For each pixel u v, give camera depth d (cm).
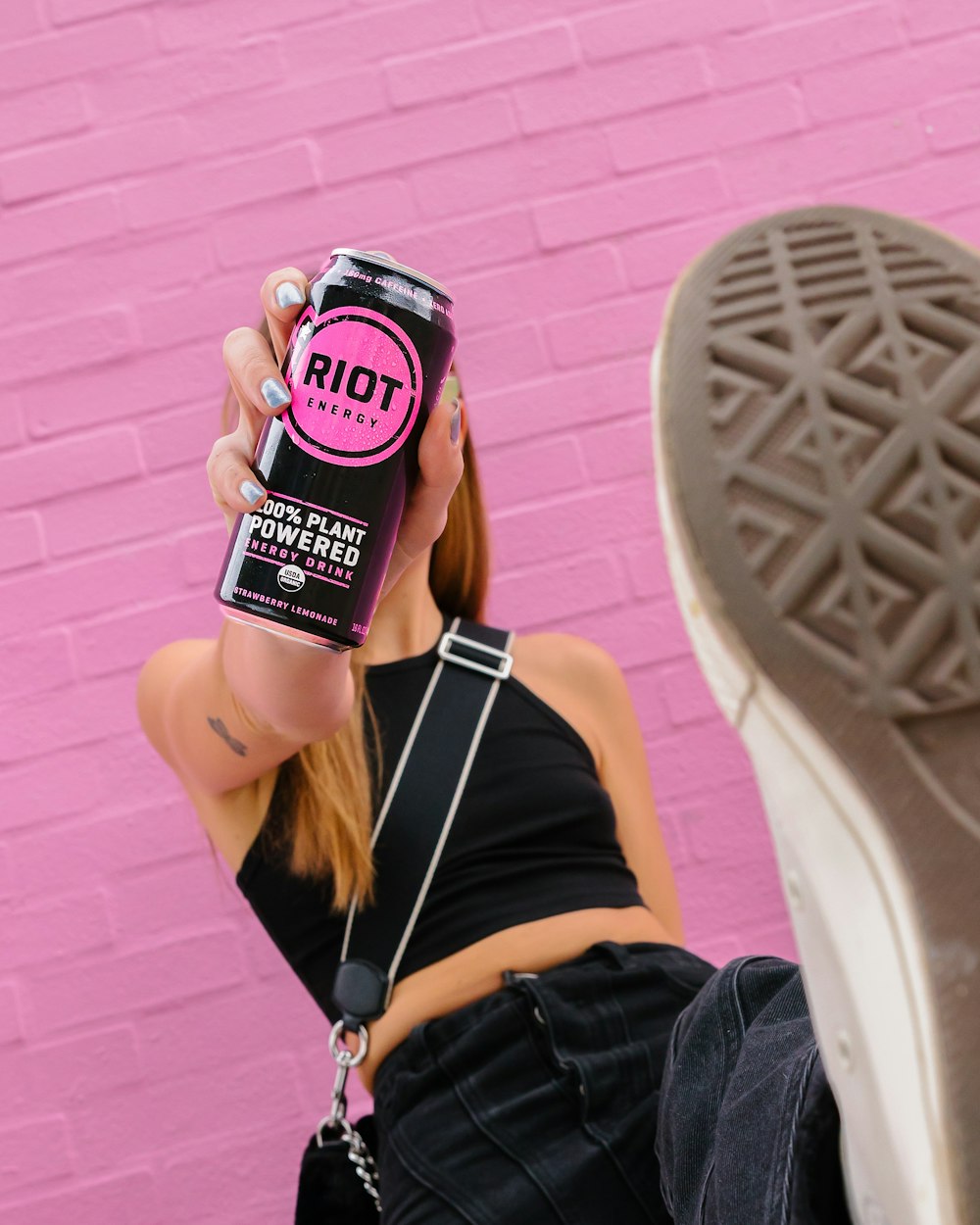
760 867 165
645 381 171
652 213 173
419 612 103
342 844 91
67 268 173
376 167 173
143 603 169
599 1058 81
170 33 174
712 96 174
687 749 167
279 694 67
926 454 32
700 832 166
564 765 101
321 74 174
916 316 33
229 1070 162
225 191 173
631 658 168
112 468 171
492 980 90
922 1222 32
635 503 170
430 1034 86
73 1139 160
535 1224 76
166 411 172
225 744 85
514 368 171
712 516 33
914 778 32
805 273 35
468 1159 79
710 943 164
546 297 172
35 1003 162
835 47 174
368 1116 93
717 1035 61
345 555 60
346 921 93
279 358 64
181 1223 159
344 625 60
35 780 166
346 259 60
